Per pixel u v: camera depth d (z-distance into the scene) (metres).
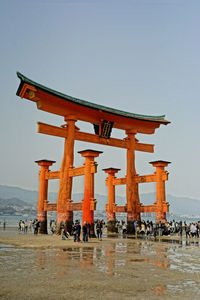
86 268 11.05
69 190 30.91
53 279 9.01
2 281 8.62
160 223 33.66
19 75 26.41
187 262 13.43
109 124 35.22
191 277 9.97
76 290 7.84
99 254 15.48
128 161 38.12
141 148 39.84
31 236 27.34
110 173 40.66
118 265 12.01
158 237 31.53
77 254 15.21
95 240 24.89
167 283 8.98
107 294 7.53
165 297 7.37
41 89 28.12
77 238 22.59
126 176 38.19
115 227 39.50
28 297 7.07
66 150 31.77
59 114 31.89
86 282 8.76
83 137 33.62
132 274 10.18
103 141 35.50
